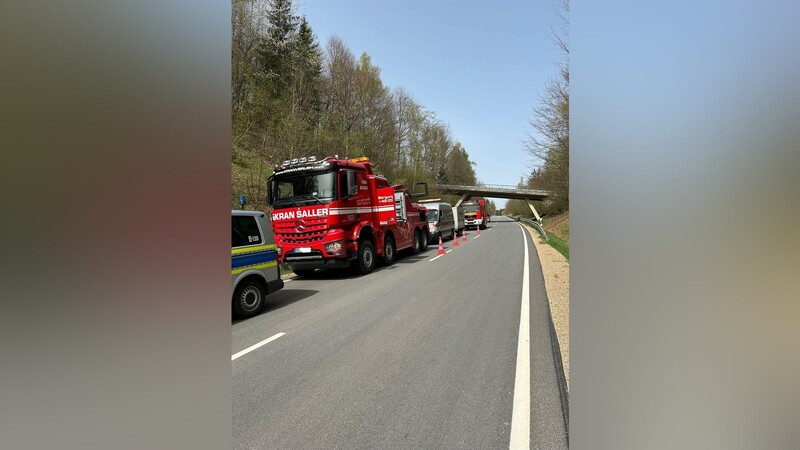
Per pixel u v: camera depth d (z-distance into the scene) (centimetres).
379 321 491
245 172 1469
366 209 932
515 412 263
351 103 3002
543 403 274
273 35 2252
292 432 247
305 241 830
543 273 829
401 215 1168
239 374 340
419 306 561
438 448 226
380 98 3303
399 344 402
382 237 1002
